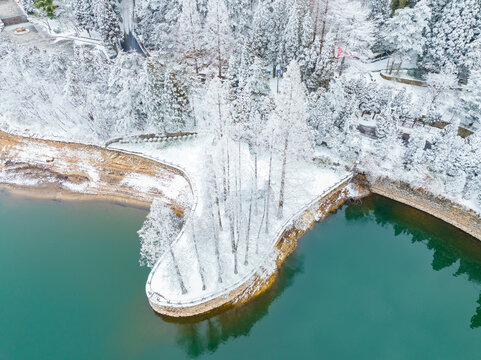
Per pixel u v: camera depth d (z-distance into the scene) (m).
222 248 37.88
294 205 43.12
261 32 55.94
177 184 48.25
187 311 33.91
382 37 56.81
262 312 35.94
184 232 39.62
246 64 51.97
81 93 53.72
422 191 44.19
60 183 52.25
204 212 40.97
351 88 50.19
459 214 42.28
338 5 49.75
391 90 50.56
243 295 36.16
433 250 42.91
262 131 41.44
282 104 32.50
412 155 43.69
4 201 50.81
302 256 40.84
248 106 46.69
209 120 36.09
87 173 52.50
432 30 52.09
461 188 41.47
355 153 46.66
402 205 46.25
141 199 48.50
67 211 48.44
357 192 47.47
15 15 89.56
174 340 34.34
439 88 48.16
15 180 53.69
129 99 49.59
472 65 49.25
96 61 56.75
